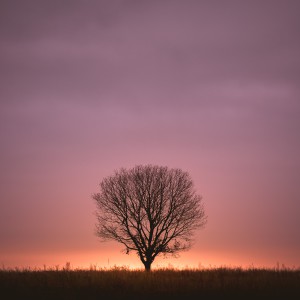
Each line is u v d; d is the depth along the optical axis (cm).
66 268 5131
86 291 3972
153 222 5966
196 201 6109
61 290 3984
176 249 5947
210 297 3772
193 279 4488
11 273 4725
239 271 5203
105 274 4719
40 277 4472
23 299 3741
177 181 6106
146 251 5909
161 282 4247
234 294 3834
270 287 4025
